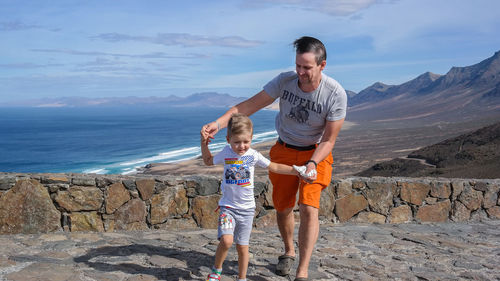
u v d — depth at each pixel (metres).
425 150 93.88
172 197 5.35
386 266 4.04
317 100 3.41
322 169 3.50
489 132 89.31
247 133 3.09
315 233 3.42
